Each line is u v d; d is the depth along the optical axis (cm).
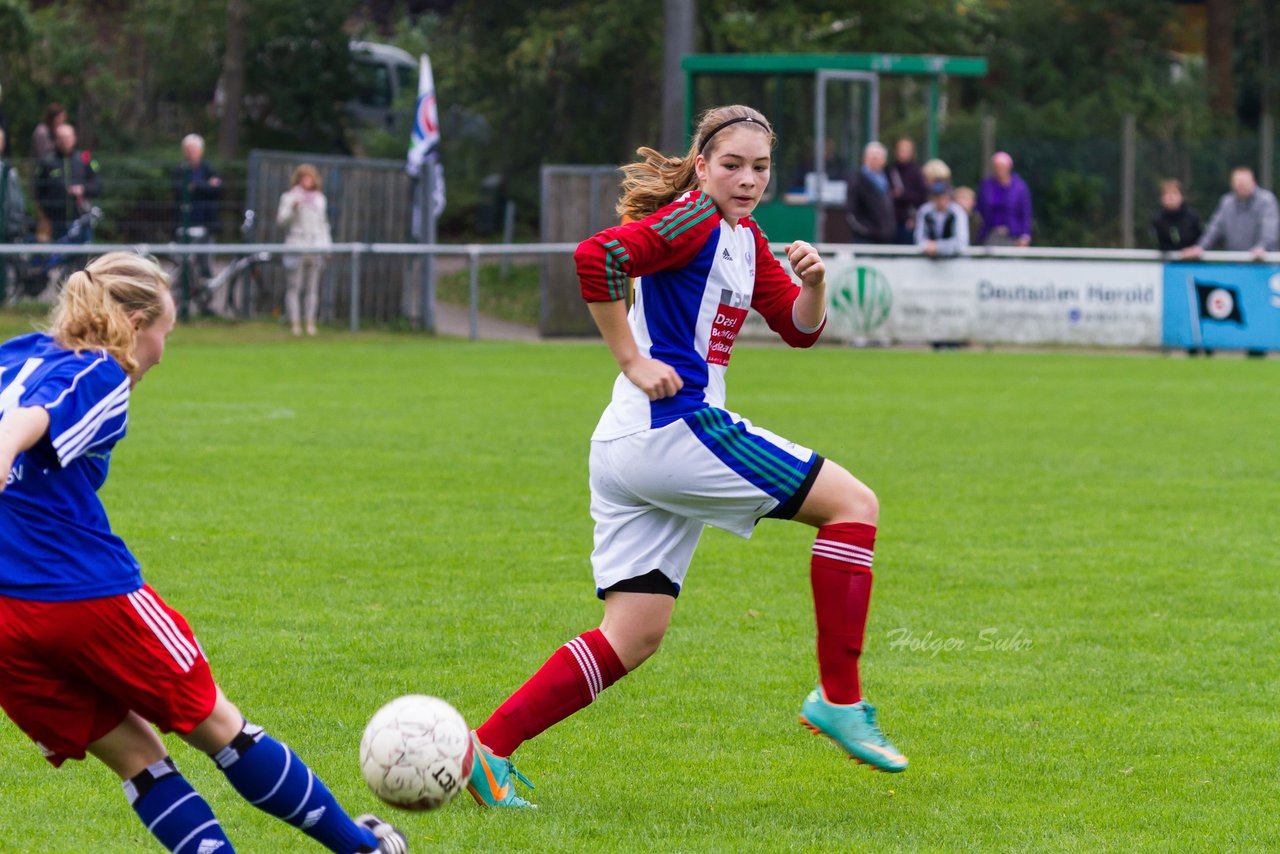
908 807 871
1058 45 7138
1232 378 3341
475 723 1000
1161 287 3831
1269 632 1281
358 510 1739
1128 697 1097
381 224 4169
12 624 662
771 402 2820
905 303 3916
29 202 3941
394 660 1154
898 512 1798
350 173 4078
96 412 660
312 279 3853
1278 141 5856
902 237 4091
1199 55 8088
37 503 664
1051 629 1285
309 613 1288
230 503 1769
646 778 919
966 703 1079
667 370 832
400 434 2339
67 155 3819
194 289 3984
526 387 2989
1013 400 2906
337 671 1123
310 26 6794
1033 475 2069
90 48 6266
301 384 2991
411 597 1352
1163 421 2634
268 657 1153
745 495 846
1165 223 3869
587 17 6053
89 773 915
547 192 4162
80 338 677
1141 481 2030
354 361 3434
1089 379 3291
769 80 4441
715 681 1125
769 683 1120
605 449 855
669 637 1248
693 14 4481
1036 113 6538
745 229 886
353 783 893
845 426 2514
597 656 858
